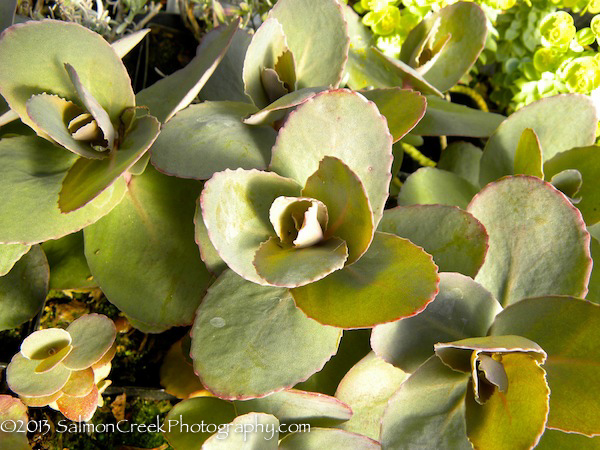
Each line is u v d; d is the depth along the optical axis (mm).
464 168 290
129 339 241
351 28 294
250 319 177
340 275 170
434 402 175
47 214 189
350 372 183
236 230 172
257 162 197
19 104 189
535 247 191
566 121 238
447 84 271
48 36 187
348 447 178
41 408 218
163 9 363
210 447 166
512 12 334
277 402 186
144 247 209
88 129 191
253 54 206
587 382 163
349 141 178
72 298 245
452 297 178
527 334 175
